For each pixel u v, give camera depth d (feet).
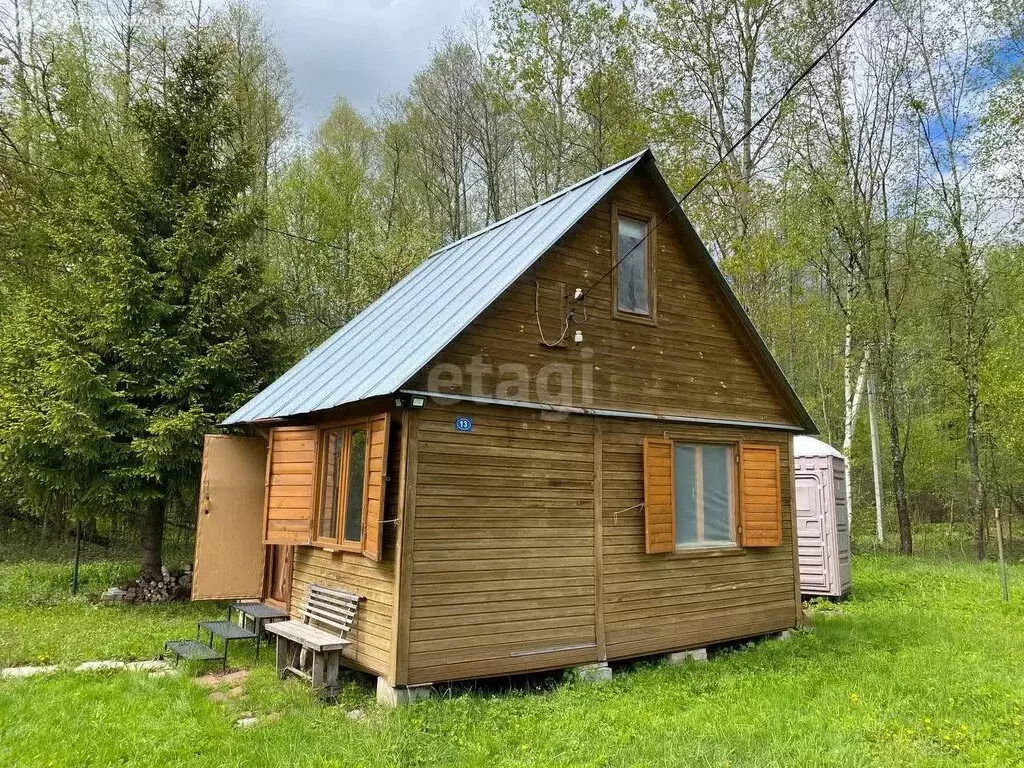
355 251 75.41
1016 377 63.87
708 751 18.04
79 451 39.34
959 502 95.96
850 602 43.27
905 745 18.78
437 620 23.57
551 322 28.22
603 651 27.45
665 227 33.19
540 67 77.10
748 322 34.35
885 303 71.92
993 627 33.81
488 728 20.34
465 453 25.02
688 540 31.96
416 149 96.63
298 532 29.12
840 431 99.04
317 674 23.29
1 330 45.06
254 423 32.89
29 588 44.09
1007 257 66.33
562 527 27.20
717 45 73.77
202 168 48.70
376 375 25.50
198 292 44.86
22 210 54.90
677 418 31.42
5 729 19.63
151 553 45.39
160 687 24.21
